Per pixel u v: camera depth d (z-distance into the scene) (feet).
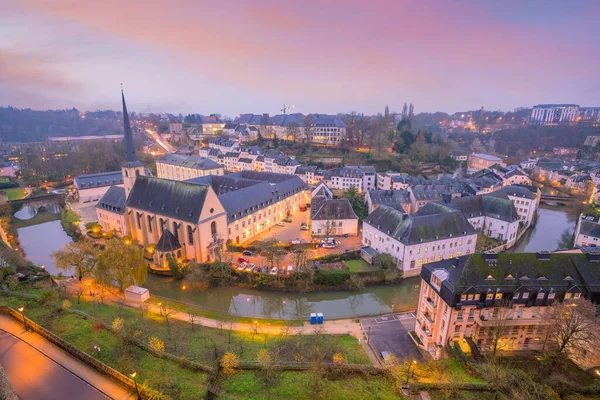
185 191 313.53
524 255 196.24
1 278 236.22
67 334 166.61
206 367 148.87
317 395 141.79
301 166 604.90
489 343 190.39
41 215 492.95
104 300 235.61
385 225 311.27
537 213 494.59
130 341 163.73
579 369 169.37
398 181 517.55
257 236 372.79
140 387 129.08
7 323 172.96
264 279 274.57
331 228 365.40
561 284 189.57
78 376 136.05
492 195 419.95
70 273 304.71
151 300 243.19
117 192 380.37
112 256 243.81
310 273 273.95
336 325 226.79
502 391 148.77
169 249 299.38
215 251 310.45
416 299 276.00
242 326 216.95
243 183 443.32
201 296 272.51
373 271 284.61
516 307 187.21
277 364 159.94
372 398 144.36
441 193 448.24
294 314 253.03
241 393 139.85
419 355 195.31
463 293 181.16
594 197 513.45
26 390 128.06
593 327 161.48
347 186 555.69
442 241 296.71
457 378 162.91
